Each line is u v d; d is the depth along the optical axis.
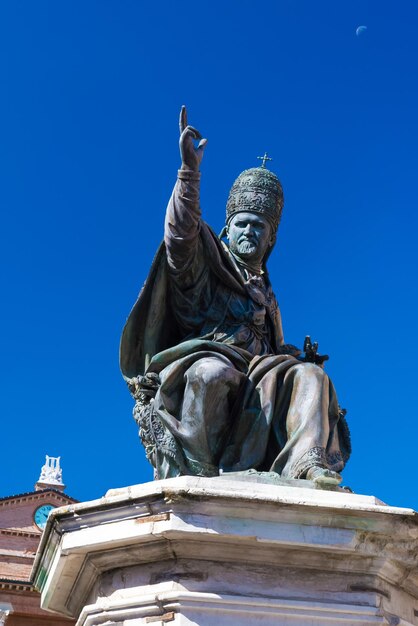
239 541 4.89
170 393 5.89
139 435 6.07
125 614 4.89
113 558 5.05
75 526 5.04
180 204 6.03
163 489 4.83
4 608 20.44
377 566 5.09
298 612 4.89
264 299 6.60
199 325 6.39
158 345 6.32
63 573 5.30
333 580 5.06
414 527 5.04
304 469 5.54
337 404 6.09
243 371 6.14
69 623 20.77
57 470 28.89
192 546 4.90
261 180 6.94
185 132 6.01
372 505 5.04
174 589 4.85
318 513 4.96
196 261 6.34
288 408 5.95
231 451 5.84
